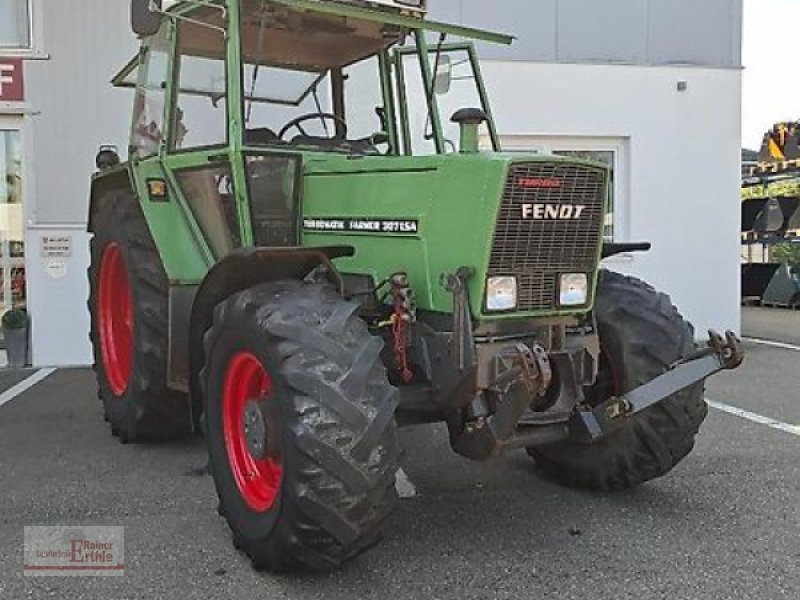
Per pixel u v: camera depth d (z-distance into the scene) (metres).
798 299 13.71
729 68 9.03
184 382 4.30
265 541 3.09
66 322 7.82
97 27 8.05
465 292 3.21
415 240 3.41
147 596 2.99
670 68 8.92
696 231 9.09
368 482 2.85
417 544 3.45
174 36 4.16
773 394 6.59
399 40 4.41
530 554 3.34
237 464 3.39
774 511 3.83
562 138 8.88
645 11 8.97
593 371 3.51
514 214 3.22
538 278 3.34
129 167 4.71
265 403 3.21
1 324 8.03
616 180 9.01
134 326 4.79
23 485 4.25
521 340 3.32
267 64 4.23
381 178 3.56
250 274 3.46
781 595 2.98
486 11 8.68
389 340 3.48
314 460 2.83
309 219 3.89
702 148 9.05
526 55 8.77
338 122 4.53
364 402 2.89
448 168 3.30
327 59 4.46
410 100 4.48
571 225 3.38
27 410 5.98
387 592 3.01
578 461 4.06
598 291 3.99
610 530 3.59
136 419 4.85
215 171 3.95
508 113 8.70
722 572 3.17
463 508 3.88
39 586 3.08
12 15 7.95
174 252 4.29
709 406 6.13
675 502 3.95
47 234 7.73
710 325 9.14
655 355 3.74
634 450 3.82
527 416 3.29
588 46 8.91
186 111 4.18
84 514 3.82
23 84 7.98
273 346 3.03
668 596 2.97
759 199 15.42
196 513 3.83
